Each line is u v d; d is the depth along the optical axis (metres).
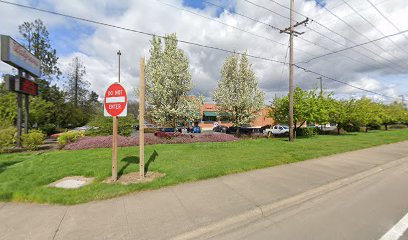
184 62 15.92
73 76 44.28
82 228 3.31
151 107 16.08
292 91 15.65
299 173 6.60
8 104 14.71
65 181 5.52
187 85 15.86
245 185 5.38
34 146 10.97
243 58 18.91
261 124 38.22
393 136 20.39
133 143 12.37
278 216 4.04
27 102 12.42
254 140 16.12
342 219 3.90
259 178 5.99
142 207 4.07
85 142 11.66
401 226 3.65
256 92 19.05
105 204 4.18
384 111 33.12
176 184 5.38
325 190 5.48
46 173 5.99
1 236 3.09
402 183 6.21
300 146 12.38
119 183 5.26
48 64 33.94
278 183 5.59
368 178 6.70
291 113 15.52
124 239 3.05
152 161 7.66
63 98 33.41
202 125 40.88
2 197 4.35
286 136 21.83
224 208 4.08
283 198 4.60
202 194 4.75
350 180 6.35
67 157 8.29
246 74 18.91
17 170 6.33
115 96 5.50
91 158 8.07
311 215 4.07
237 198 4.56
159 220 3.59
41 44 32.88
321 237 3.28
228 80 19.36
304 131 21.98
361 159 9.05
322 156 9.42
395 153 10.78
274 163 7.66
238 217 3.78
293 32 15.61
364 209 4.36
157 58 15.80
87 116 39.94
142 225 3.43
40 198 4.30
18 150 10.55
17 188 4.83
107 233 3.19
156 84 14.91
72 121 33.38
